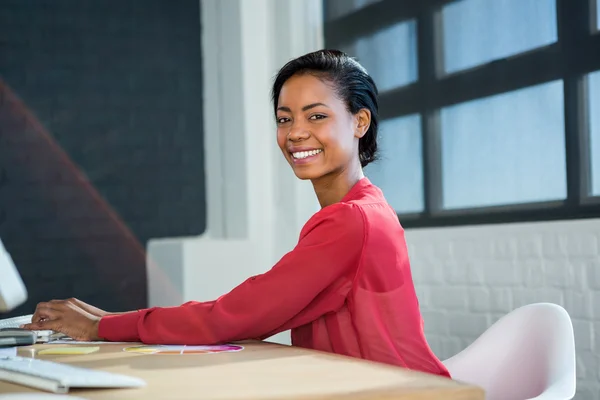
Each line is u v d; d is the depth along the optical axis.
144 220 4.61
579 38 2.83
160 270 4.28
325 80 1.58
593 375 2.64
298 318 1.49
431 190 3.50
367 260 1.45
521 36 3.09
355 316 1.46
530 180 3.03
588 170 2.81
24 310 4.33
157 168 4.66
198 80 4.77
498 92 3.17
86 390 0.95
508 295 2.97
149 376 1.06
